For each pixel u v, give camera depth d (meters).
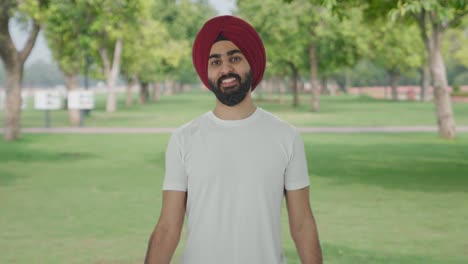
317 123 30.67
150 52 49.75
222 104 2.45
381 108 49.28
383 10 20.28
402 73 73.25
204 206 2.40
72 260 6.46
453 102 65.62
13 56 21.73
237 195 2.39
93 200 10.20
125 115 39.78
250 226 2.39
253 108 2.49
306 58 44.16
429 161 15.32
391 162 15.22
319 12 38.69
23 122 32.81
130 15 29.00
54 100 27.83
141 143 20.92
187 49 53.94
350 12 37.81
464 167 14.16
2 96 52.50
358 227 8.01
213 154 2.40
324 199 10.15
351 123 30.61
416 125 28.80
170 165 2.46
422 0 11.34
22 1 20.70
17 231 7.87
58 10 24.36
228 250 2.39
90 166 14.91
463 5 11.44
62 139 22.48
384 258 6.46
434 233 7.66
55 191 11.16
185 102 67.19
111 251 6.84
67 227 8.08
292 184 2.46
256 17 39.88
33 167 14.73
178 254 6.67
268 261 2.41
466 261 6.34
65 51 29.23
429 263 6.27
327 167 14.37
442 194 10.59
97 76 44.16
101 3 25.23
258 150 2.41
